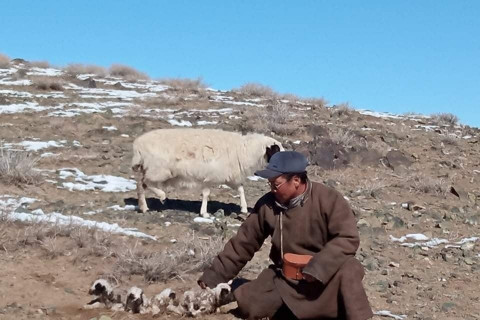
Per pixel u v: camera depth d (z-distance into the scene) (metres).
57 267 7.73
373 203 12.29
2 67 28.09
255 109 20.25
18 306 6.60
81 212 10.06
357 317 5.23
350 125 19.03
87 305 6.70
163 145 10.23
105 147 15.01
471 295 8.11
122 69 29.92
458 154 17.09
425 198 13.02
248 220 5.78
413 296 7.92
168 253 8.30
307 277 5.25
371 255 9.33
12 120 17.14
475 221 11.52
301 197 5.48
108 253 8.20
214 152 10.30
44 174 12.28
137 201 11.13
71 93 22.33
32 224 8.84
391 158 15.27
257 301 5.58
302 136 17.47
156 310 6.60
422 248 9.82
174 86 25.94
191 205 11.30
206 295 6.63
